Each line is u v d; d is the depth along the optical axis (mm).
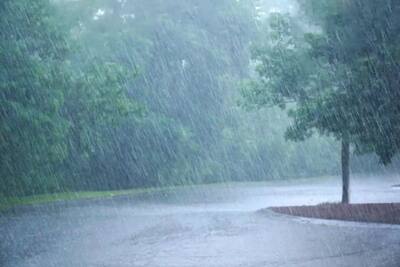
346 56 25891
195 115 67688
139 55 62031
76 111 46000
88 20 63938
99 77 45531
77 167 52375
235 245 18750
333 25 26641
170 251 17734
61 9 57781
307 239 19828
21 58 35625
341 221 24672
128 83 61219
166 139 60375
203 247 18469
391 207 26703
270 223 25359
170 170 61906
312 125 28797
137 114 49719
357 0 24891
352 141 27641
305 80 29172
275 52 29859
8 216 30000
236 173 70250
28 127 36438
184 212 31422
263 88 30734
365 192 43969
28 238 21094
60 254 17328
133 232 22688
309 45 29672
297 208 29469
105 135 54375
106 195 46094
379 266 14500
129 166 58000
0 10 36875
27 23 38219
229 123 70188
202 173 66000
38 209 34406
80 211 32875
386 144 24891
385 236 20172
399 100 23656
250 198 41844
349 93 24906
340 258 15789
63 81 41656
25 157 38312
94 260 16219
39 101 37062
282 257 16172
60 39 40500
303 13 30219
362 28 24828
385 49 23438
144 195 47938
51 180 45531
